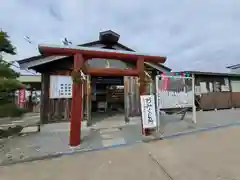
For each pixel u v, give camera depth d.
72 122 3.81
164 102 5.60
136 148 3.62
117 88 12.36
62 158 3.15
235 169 2.58
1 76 4.48
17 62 5.39
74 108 3.83
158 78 5.46
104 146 3.73
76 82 3.83
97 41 6.96
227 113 8.98
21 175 2.52
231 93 11.59
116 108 11.39
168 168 2.66
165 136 4.41
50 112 6.13
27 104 10.49
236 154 3.17
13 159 3.06
